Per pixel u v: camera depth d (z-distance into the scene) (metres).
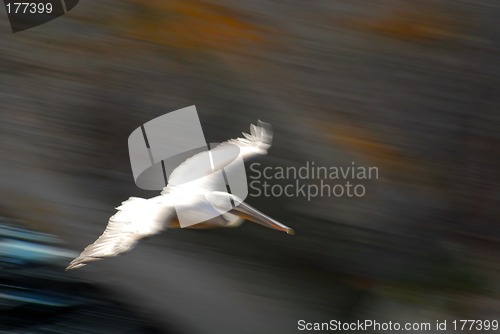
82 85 17.28
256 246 15.20
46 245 15.36
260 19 17.70
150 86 17.14
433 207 15.59
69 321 14.27
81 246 15.55
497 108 16.52
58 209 15.95
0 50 17.62
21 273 14.71
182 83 17.12
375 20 17.53
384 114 16.59
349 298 14.92
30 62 17.53
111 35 17.73
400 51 17.17
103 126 16.91
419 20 17.47
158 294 14.86
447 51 17.06
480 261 15.30
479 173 15.94
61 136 16.75
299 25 17.58
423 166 16.03
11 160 16.47
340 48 17.30
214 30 17.59
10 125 16.86
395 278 15.16
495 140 16.22
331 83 16.97
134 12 18.02
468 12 17.38
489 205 15.72
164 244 15.11
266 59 17.25
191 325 14.73
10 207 15.89
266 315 14.81
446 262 15.28
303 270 15.12
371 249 15.28
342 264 15.20
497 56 16.95
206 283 14.95
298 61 17.20
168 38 17.58
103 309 14.59
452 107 16.58
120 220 8.93
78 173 16.39
